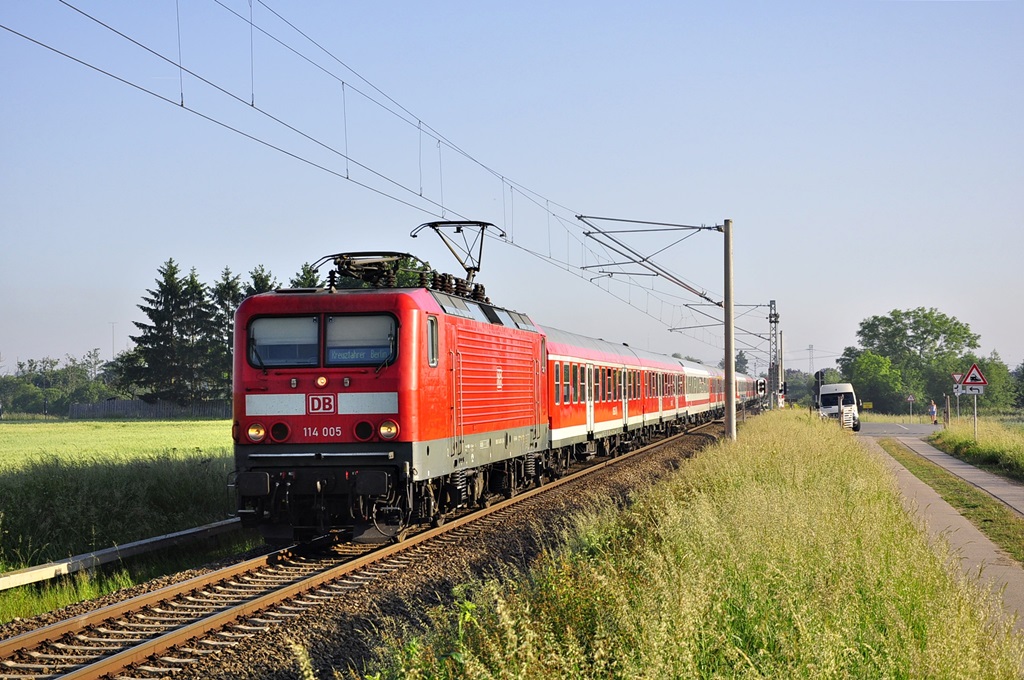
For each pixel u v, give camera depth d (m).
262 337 12.91
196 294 81.19
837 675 5.66
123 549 12.73
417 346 12.84
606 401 28.34
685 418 45.53
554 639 6.57
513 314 19.11
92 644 8.69
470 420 15.23
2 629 9.17
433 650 7.04
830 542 8.22
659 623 6.13
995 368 122.12
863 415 82.00
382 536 12.96
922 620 6.63
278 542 14.13
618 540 11.22
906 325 135.88
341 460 12.64
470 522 16.06
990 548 12.23
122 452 28.14
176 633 8.59
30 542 13.38
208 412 80.19
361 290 13.05
